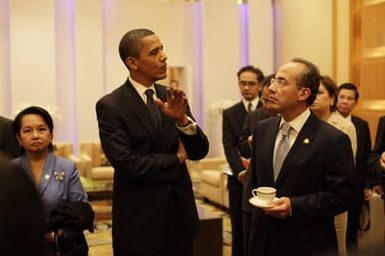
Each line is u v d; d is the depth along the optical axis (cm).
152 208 240
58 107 933
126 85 251
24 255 64
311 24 870
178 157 243
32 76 895
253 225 256
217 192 736
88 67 935
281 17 990
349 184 241
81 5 927
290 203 234
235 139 422
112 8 972
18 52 887
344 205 240
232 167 404
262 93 381
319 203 236
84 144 877
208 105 1007
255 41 1013
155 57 244
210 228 463
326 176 242
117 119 242
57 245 247
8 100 903
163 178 239
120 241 246
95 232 624
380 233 359
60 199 268
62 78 942
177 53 1020
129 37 245
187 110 259
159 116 249
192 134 243
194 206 255
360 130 429
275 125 260
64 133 947
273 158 253
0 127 338
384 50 682
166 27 1012
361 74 732
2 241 63
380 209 362
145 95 250
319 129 246
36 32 895
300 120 249
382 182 356
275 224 246
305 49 891
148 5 996
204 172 782
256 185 266
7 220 64
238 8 1011
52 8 902
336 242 251
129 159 236
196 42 1028
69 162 284
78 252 251
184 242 250
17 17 884
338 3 791
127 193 244
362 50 732
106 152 243
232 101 991
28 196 65
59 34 938
